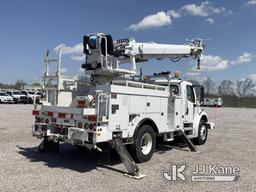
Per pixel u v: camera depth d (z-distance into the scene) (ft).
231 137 46.29
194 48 36.70
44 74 27.07
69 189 19.06
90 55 27.02
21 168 23.36
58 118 25.16
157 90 28.84
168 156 30.27
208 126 40.52
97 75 27.32
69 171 23.25
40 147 29.07
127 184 20.66
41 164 24.94
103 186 19.97
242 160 29.55
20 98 132.98
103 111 23.41
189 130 36.83
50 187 19.27
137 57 30.68
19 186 19.17
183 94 33.99
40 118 26.50
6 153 28.22
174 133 33.19
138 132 26.35
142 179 22.04
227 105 245.04
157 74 32.81
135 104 26.09
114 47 28.30
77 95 27.50
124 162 23.18
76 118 23.84
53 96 26.50
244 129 58.70
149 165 26.20
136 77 30.45
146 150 27.58
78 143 23.59
